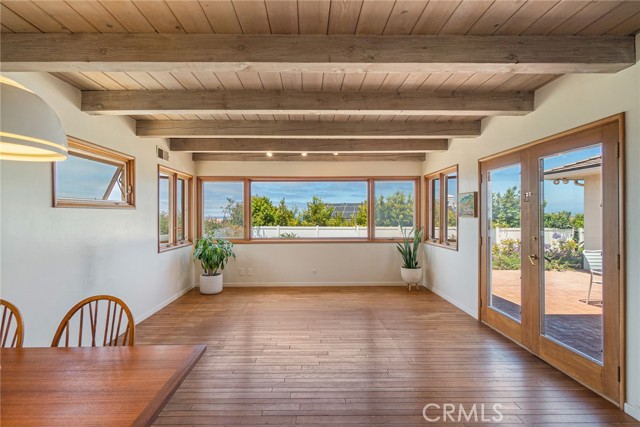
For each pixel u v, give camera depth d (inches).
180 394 92.9
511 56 80.5
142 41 78.2
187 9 68.6
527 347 122.8
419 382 99.8
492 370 107.3
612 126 87.8
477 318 157.5
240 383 98.9
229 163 229.1
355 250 234.4
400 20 73.3
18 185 88.7
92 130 119.8
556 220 109.2
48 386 48.8
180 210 215.6
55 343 67.1
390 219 237.6
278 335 137.6
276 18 72.2
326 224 240.5
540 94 114.0
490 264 148.8
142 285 156.7
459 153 175.2
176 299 195.2
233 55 78.5
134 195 149.0
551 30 78.4
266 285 231.6
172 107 114.1
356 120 151.9
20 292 89.4
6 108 45.4
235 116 146.0
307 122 152.1
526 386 97.6
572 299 102.6
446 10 69.5
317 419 82.3
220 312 169.6
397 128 152.3
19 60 77.7
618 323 86.7
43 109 50.8
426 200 229.3
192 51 78.4
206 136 153.5
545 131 111.7
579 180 99.7
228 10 69.0
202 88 112.5
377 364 111.3
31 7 67.4
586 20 74.0
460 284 176.2
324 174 230.8
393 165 232.1
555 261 109.8
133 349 61.6
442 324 151.1
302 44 79.0
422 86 111.5
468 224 166.6
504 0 66.0
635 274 82.3
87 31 77.1
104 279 127.0
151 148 165.5
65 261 106.0
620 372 85.8
